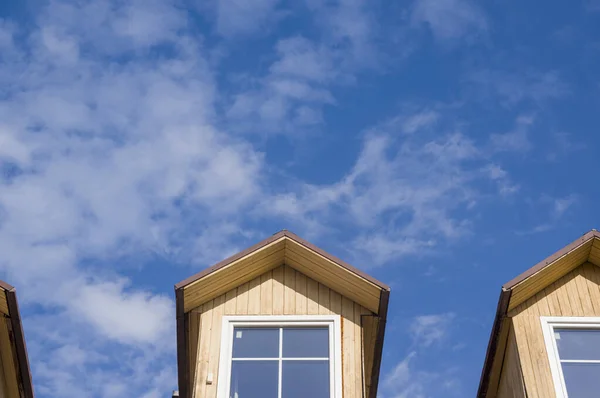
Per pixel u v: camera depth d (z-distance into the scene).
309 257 14.94
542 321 14.55
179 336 14.27
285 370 13.97
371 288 14.50
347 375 13.86
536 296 14.91
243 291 15.01
